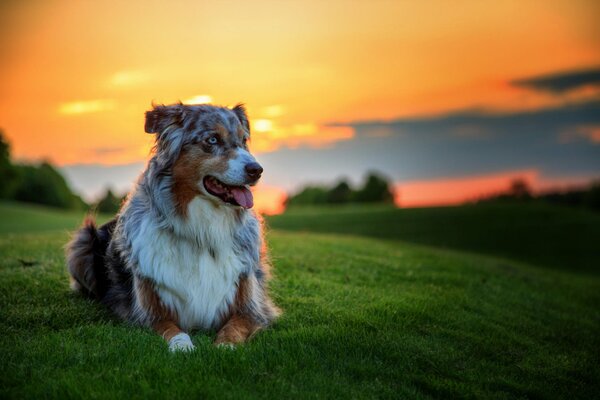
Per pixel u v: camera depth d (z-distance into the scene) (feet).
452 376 19.17
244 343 19.10
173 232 19.77
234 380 16.30
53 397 14.99
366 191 385.70
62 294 24.49
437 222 167.43
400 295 28.37
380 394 16.74
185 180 19.48
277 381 16.40
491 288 35.04
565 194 304.50
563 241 144.36
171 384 15.64
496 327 26.12
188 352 17.60
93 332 19.83
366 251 42.75
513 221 167.02
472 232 154.61
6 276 26.78
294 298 25.76
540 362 22.84
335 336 20.21
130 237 20.44
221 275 20.22
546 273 52.11
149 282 20.06
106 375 16.14
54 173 305.32
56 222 140.15
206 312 20.26
